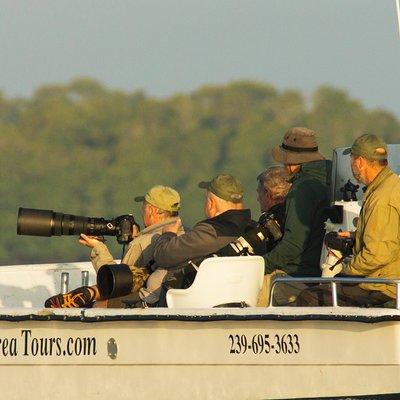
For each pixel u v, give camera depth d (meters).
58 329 32.12
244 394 31.11
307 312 30.62
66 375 32.06
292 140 35.47
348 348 30.34
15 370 32.38
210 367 31.30
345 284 32.12
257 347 31.03
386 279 30.22
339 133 182.75
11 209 183.00
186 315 31.28
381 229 31.62
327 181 35.25
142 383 31.67
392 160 35.69
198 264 32.94
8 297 42.75
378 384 30.12
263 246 34.22
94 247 35.09
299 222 34.50
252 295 32.78
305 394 30.70
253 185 180.88
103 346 31.84
